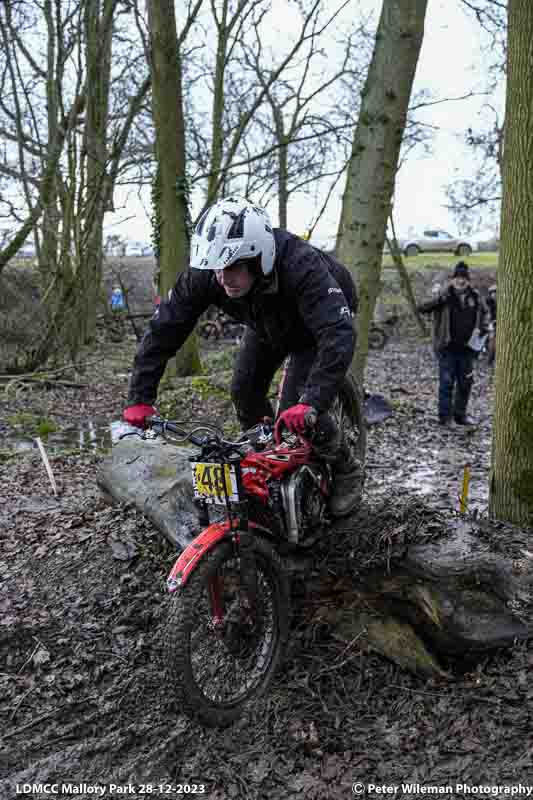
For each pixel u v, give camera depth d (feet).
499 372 14.64
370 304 20.17
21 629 11.30
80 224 44.24
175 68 35.60
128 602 11.84
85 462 23.63
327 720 9.13
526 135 13.47
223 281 9.20
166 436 9.36
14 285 50.42
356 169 19.62
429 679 9.60
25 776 8.46
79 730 9.23
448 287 28.09
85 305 52.85
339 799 7.93
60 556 13.46
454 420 29.86
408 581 9.94
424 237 112.88
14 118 42.63
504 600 9.87
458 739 8.59
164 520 12.75
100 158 44.29
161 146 36.27
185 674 8.30
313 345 10.50
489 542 10.48
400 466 22.65
